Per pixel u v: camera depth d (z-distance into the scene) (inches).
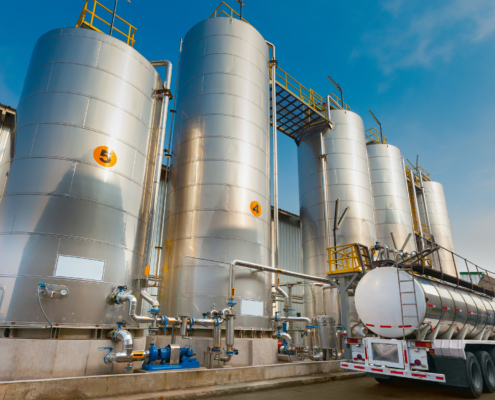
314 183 986.7
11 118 584.4
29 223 393.7
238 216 593.3
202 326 510.0
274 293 678.5
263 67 729.6
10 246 384.2
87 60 474.3
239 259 572.4
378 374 444.8
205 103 649.6
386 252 615.8
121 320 435.8
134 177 498.3
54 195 410.6
